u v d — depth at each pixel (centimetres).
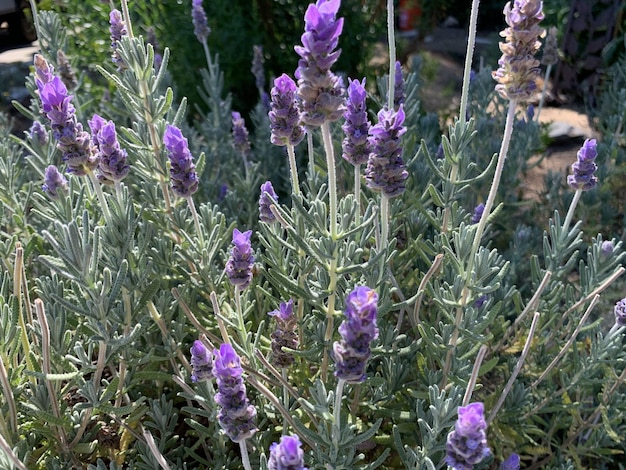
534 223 57
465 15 153
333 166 23
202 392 27
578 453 35
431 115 56
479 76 61
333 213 24
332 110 21
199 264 32
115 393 29
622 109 65
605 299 45
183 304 29
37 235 34
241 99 91
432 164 31
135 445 30
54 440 28
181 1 81
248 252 26
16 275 25
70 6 73
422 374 31
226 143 59
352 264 27
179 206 34
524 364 36
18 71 108
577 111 97
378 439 31
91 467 26
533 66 23
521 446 35
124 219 27
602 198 56
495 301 38
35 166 36
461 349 31
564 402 34
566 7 110
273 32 89
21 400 28
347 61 89
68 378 25
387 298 30
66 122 24
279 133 28
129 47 30
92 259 23
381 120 25
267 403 30
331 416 22
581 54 99
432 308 37
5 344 26
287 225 26
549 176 58
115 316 27
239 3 86
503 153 25
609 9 95
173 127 28
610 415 34
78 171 25
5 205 37
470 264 27
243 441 21
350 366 19
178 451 30
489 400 34
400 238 40
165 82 60
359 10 88
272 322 33
